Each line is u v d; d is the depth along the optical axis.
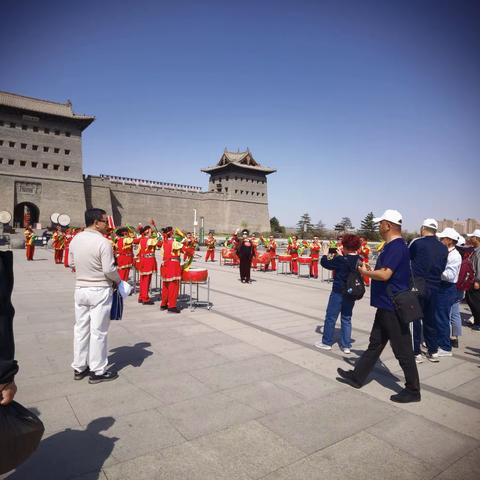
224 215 73.94
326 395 4.55
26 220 48.75
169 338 6.75
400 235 4.69
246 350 6.17
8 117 52.38
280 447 3.39
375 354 4.70
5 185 51.44
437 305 6.30
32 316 8.09
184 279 9.03
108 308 4.81
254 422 3.82
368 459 3.26
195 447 3.35
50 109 55.66
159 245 10.06
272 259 21.25
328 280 17.02
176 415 3.92
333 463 3.18
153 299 10.66
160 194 66.75
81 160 58.00
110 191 61.19
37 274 15.42
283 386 4.77
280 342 6.70
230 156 76.19
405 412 4.17
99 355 4.69
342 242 6.21
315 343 6.65
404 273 4.47
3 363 2.04
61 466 3.03
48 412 3.92
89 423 3.72
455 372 5.60
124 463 3.10
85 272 4.70
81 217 56.62
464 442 3.59
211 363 5.52
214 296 11.48
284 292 12.86
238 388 4.65
